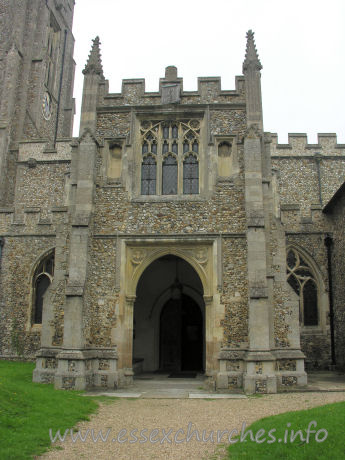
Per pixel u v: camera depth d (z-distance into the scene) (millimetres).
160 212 14469
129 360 13805
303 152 23219
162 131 15523
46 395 10211
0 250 21203
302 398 11094
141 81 15711
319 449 6469
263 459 6398
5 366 17203
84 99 15414
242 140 14773
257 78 15078
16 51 30250
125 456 6668
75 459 6488
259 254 13180
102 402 10977
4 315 20656
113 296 13906
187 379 15734
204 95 15422
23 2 31656
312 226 19547
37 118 31141
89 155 14602
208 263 14062
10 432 7309
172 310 19266
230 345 13180
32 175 24828
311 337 18672
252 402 10844
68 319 13102
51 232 21125
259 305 12750
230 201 14344
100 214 14586
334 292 18672
